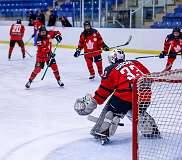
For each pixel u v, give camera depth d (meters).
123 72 4.55
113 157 4.27
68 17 18.47
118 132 5.17
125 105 4.56
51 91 8.08
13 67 11.75
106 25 16.25
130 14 15.17
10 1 21.02
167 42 9.24
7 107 6.69
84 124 5.64
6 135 5.12
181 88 4.93
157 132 4.48
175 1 16.28
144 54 14.15
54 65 8.38
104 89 4.61
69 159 4.22
